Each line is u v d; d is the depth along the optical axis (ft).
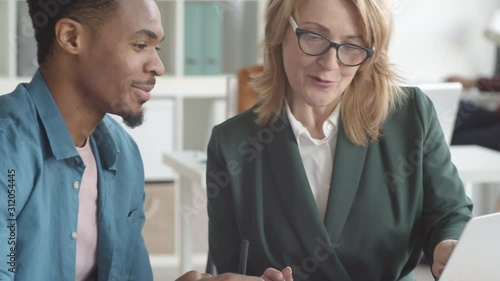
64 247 6.01
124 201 6.52
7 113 5.79
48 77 5.94
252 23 17.51
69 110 5.95
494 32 19.48
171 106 16.98
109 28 5.70
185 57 17.22
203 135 18.92
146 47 5.82
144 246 6.82
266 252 6.78
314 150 6.82
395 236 6.73
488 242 5.37
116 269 6.48
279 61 6.84
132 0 5.73
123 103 5.84
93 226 6.29
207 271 8.67
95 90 5.84
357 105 6.74
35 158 5.79
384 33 6.48
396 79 6.84
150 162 16.97
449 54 20.34
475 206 15.29
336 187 6.67
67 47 5.75
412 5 20.02
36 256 5.75
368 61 6.50
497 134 17.56
